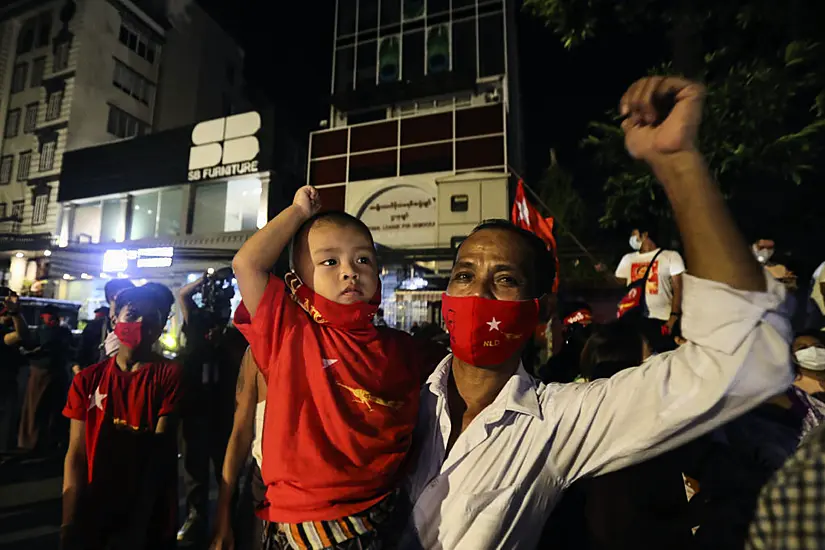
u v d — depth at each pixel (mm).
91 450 2479
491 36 20844
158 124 28047
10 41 26359
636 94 1033
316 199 1584
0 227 23516
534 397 1410
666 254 3904
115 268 17656
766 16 4797
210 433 4023
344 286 1446
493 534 1264
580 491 1444
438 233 18469
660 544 1339
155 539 2652
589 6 5305
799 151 4895
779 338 1028
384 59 22359
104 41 25438
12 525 4488
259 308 1400
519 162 21891
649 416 1211
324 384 1301
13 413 6992
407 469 1384
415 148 19891
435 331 5855
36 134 24391
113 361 2684
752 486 1538
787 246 5828
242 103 34719
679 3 5094
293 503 1211
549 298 1538
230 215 19531
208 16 31828
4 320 6898
